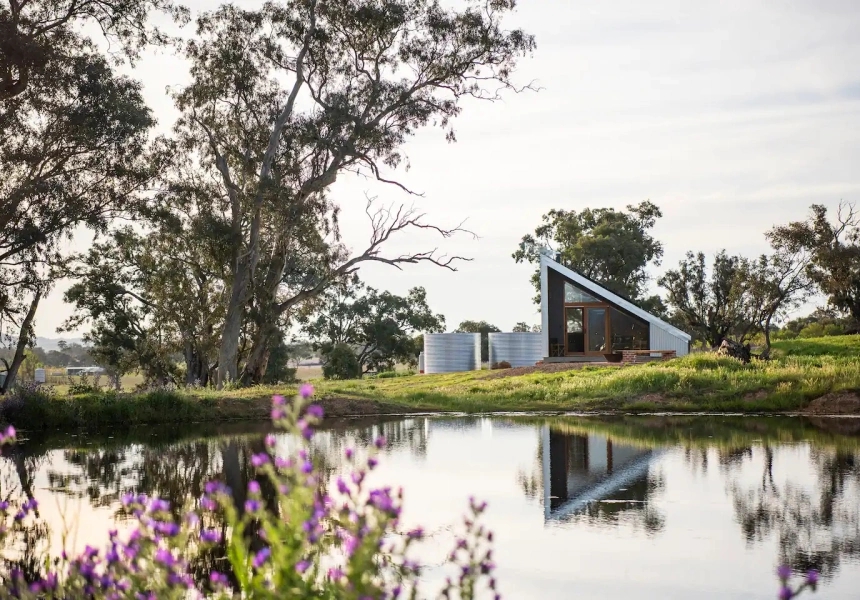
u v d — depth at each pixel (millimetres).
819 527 9523
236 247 39844
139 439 19297
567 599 7102
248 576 3680
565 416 23859
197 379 46594
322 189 42250
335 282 43906
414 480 12820
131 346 47875
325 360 73125
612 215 76562
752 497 11266
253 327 44344
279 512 10008
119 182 36656
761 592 7234
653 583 7516
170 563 3648
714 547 8734
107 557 3760
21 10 33531
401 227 43125
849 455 14922
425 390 31828
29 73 32719
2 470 14156
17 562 7773
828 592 7180
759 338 54156
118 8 34594
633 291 74500
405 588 6617
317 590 3953
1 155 33594
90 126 34031
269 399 25906
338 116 39781
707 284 53688
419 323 75688
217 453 16188
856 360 30109
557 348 42594
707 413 23547
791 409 23562
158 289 44781
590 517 10227
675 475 13109
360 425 21922
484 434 19281
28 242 33406
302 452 3787
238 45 40156
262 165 40469
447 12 41500
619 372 30281
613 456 15297
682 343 41312
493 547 8805
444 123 42406
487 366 56438
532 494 11734
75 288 47594
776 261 49844
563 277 42656
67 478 13117
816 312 56406
